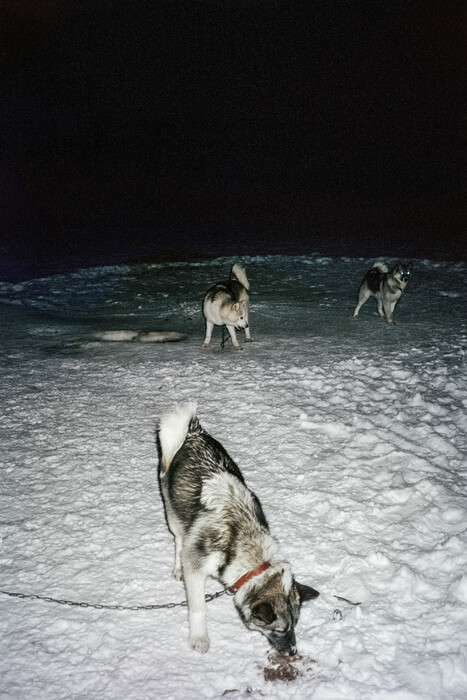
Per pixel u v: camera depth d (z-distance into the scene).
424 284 13.48
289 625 2.81
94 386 6.99
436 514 4.16
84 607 3.28
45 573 3.57
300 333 9.70
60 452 5.20
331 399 6.50
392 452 5.04
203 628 3.05
